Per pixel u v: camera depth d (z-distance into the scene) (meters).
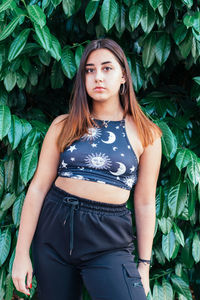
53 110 1.92
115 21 1.51
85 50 1.21
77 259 1.18
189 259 1.73
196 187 1.57
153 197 1.31
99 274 1.16
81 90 1.22
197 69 1.87
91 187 1.15
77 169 1.17
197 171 1.42
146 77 1.69
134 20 1.46
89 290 1.17
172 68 1.88
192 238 1.74
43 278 1.22
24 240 1.23
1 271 1.67
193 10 1.60
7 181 1.60
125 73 1.24
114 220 1.17
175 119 1.70
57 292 1.21
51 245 1.20
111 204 1.17
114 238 1.17
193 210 1.56
